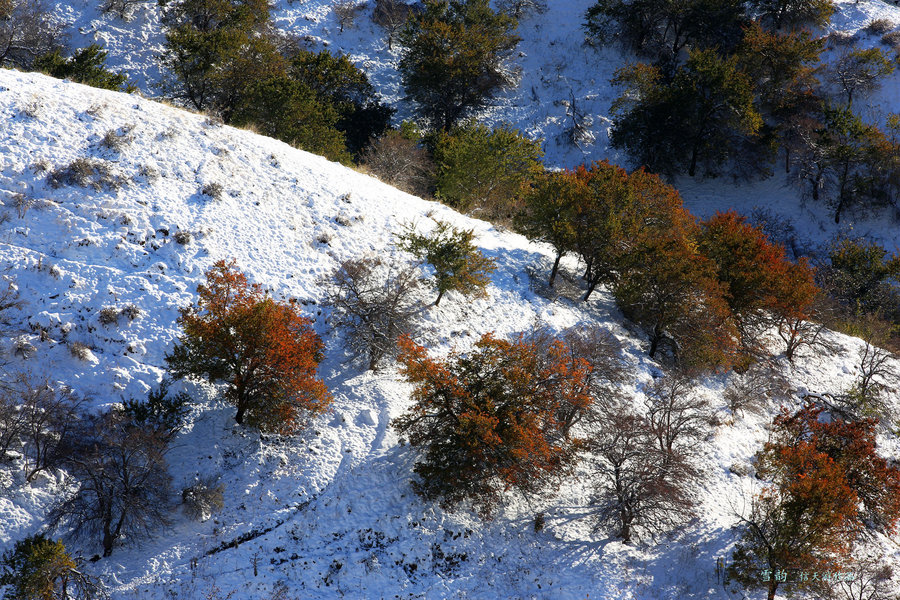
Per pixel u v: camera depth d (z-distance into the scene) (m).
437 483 18.34
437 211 29.75
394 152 37.59
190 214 23.56
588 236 26.62
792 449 19.75
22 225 21.19
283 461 18.52
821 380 28.95
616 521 19.28
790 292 28.41
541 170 36.25
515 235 31.16
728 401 25.64
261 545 16.81
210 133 27.27
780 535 17.34
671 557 18.91
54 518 16.11
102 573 15.70
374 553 17.11
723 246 29.91
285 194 26.16
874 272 41.50
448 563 17.41
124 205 22.70
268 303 18.06
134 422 17.92
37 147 23.39
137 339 19.75
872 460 20.50
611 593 17.47
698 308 26.06
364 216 26.72
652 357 26.58
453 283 23.25
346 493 18.23
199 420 18.86
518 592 17.09
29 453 16.89
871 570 19.27
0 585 14.45
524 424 18.00
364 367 21.64
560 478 19.86
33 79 26.17
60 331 19.33
